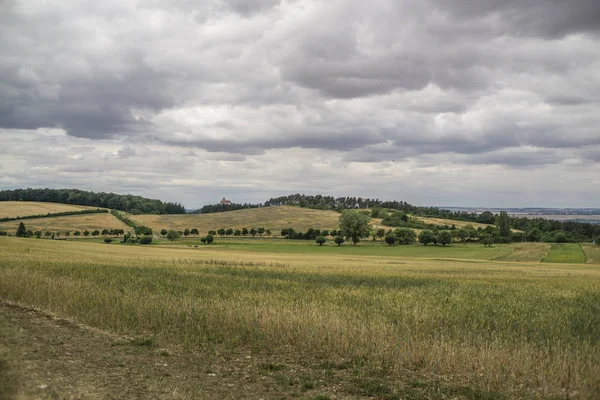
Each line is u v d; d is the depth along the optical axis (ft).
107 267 119.03
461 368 40.34
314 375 39.32
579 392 34.37
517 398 34.40
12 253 157.89
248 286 95.50
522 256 337.11
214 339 48.83
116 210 631.56
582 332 57.31
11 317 55.16
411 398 34.81
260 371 39.91
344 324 50.47
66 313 57.72
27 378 33.73
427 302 76.74
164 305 60.08
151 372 38.27
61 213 545.85
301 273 139.64
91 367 38.50
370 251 370.32
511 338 50.14
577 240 482.69
